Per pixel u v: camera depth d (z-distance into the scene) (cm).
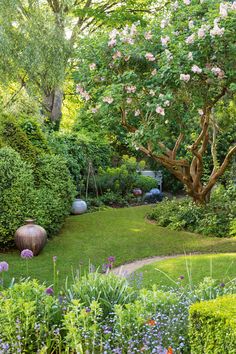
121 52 811
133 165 1420
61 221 908
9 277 627
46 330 350
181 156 1267
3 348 325
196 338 300
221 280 571
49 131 1305
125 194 1355
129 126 893
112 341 346
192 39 744
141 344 342
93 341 330
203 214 941
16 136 887
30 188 809
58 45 1184
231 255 696
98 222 993
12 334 342
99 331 350
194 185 977
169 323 354
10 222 764
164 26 823
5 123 887
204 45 740
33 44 1158
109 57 830
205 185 1074
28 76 1191
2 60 1141
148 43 823
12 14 1175
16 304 360
